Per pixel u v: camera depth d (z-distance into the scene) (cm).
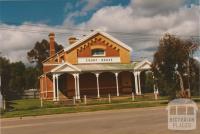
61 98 4838
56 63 5178
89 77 4981
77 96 4675
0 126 2284
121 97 4662
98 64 5019
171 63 3762
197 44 3825
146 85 5184
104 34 5075
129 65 5019
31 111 3412
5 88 5366
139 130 1661
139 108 3284
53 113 3198
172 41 3778
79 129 1842
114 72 4859
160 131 1563
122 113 2802
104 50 5094
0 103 3559
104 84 5038
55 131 1822
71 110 3350
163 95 3906
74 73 4706
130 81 5119
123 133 1596
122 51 5150
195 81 3878
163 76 3794
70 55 4969
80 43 5000
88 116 2714
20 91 7294
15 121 2691
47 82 5056
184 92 3756
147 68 4922
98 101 4259
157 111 2742
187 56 3794
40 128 2009
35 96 7388
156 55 3819
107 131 1697
